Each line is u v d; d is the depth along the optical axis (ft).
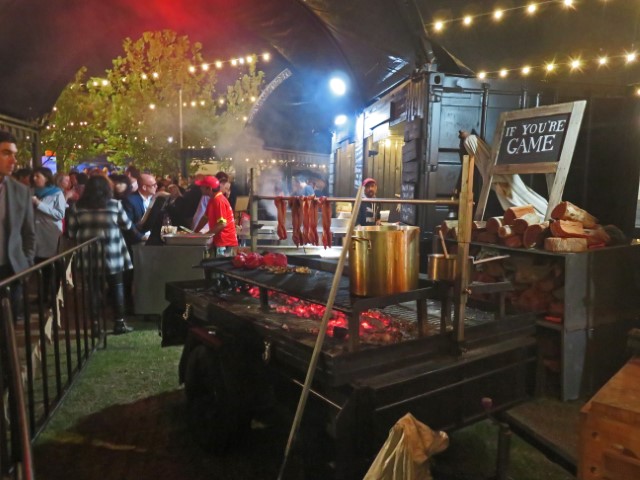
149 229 19.51
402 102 19.62
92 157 40.91
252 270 11.09
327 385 7.27
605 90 16.83
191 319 11.21
